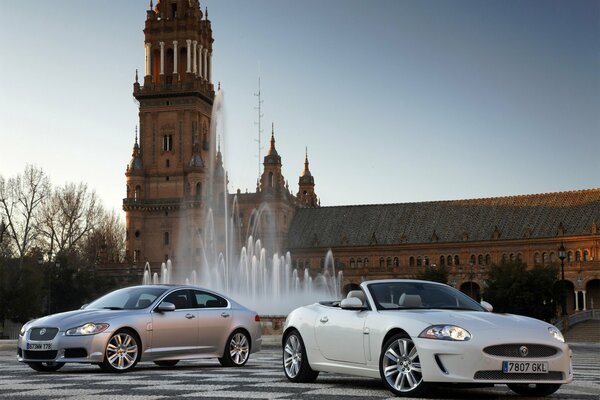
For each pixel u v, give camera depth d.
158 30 154.88
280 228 159.50
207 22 159.88
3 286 93.25
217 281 138.75
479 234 154.00
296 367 19.27
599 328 109.19
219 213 153.00
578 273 139.38
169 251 150.38
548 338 15.43
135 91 153.75
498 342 15.05
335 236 163.88
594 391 17.22
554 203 152.50
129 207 151.00
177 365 27.03
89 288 124.56
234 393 16.16
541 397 15.88
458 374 14.96
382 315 16.77
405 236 159.25
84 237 152.88
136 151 153.88
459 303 17.72
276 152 160.25
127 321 23.28
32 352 22.73
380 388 17.56
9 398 15.30
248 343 26.50
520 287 111.25
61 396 15.66
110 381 19.12
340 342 17.89
